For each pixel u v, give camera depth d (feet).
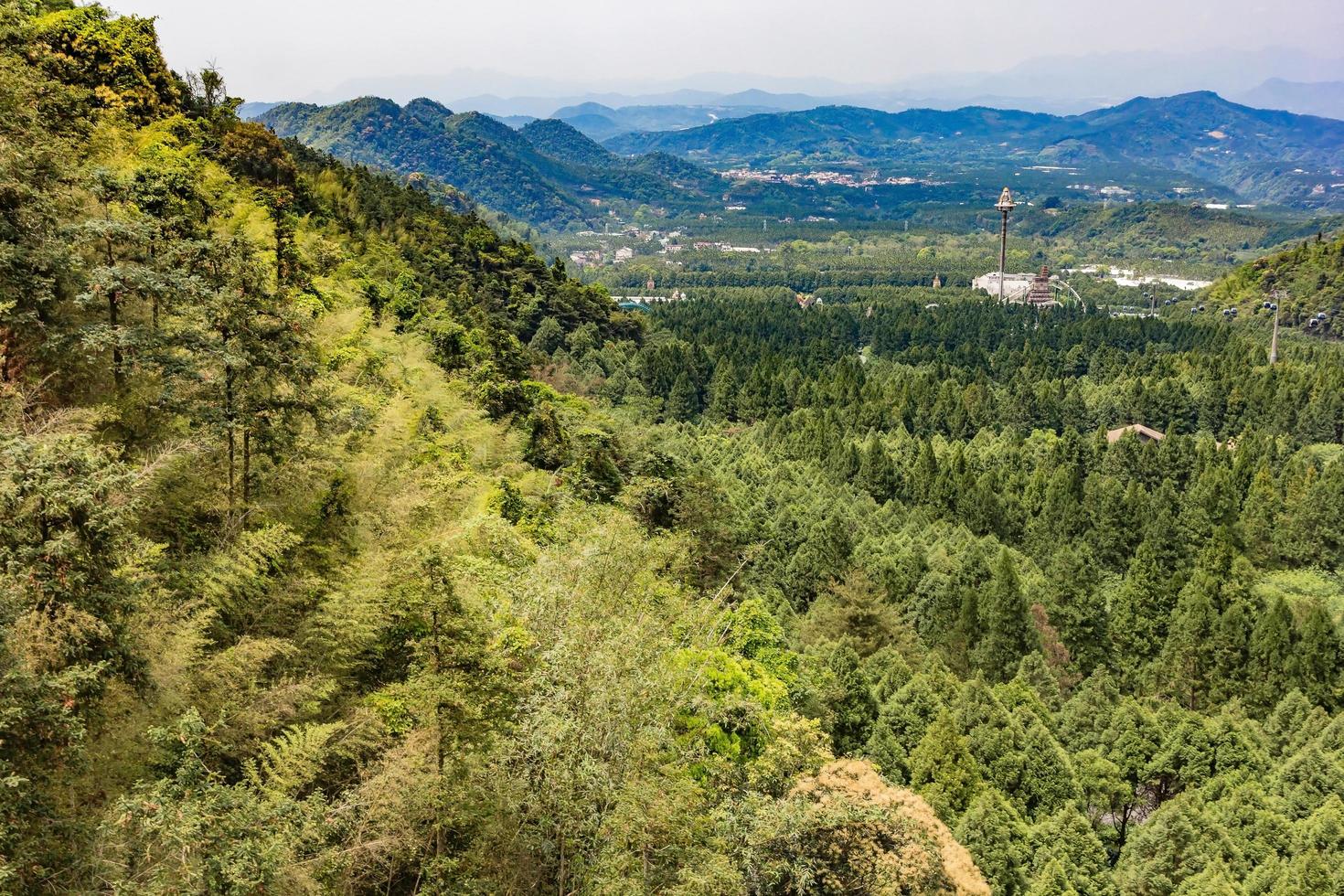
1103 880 117.60
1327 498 298.15
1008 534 287.28
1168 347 570.87
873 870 79.92
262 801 55.77
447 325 231.50
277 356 85.92
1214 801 139.85
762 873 78.02
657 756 75.61
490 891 63.36
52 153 89.76
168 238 94.94
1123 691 215.72
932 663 172.55
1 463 51.83
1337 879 110.01
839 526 217.15
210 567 72.23
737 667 105.40
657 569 132.87
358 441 106.73
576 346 414.62
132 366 80.28
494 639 74.18
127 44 232.73
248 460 84.33
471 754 64.80
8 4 168.86
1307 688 192.95
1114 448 351.87
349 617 74.08
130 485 58.75
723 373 428.15
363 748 70.23
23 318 74.90
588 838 69.05
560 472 179.32
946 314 636.48
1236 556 251.19
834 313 624.59
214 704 63.10
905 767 134.62
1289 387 428.15
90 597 52.85
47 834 46.91
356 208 344.90
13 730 46.96
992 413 436.35
